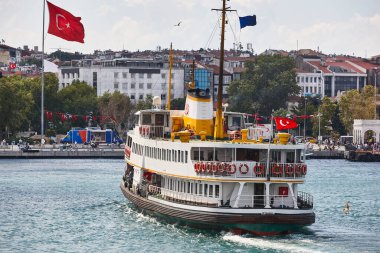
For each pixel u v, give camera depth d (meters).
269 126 117.19
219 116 115.06
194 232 109.31
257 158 107.25
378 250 102.19
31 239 111.75
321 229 116.62
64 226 120.25
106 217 126.19
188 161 109.12
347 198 157.62
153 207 116.50
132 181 133.88
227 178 105.12
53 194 157.25
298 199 109.56
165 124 126.38
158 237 108.56
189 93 119.94
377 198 158.25
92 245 107.25
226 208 103.88
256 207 104.31
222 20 114.12
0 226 121.19
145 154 123.81
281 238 104.88
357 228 119.19
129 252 102.69
